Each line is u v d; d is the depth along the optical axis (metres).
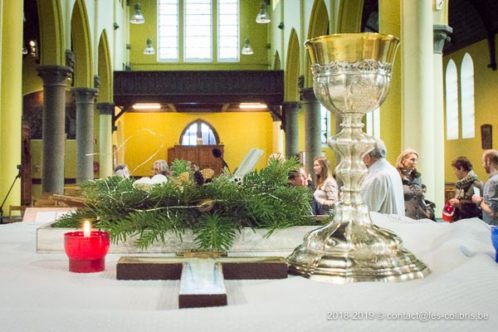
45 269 1.65
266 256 1.64
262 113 32.12
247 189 1.87
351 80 1.56
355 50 1.55
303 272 1.52
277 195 1.92
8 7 9.42
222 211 1.81
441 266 1.62
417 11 8.89
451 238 1.88
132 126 31.48
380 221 2.58
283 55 24.91
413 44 8.91
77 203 2.02
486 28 20.73
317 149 20.58
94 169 23.66
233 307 1.13
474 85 22.25
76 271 1.60
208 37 30.34
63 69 15.33
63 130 15.43
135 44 30.05
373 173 4.89
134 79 24.69
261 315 1.04
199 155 31.00
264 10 23.73
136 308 1.22
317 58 1.63
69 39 16.11
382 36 1.55
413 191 5.88
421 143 8.84
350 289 1.34
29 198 24.95
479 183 6.61
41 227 1.98
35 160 25.89
